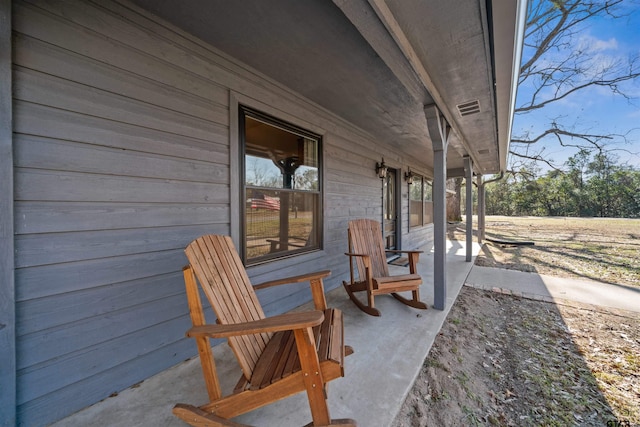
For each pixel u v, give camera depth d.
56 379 1.44
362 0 1.38
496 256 6.28
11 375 1.27
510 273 4.68
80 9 1.50
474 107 2.90
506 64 2.21
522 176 15.67
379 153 4.77
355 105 3.12
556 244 8.14
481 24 1.65
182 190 1.98
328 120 3.46
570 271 4.83
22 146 1.32
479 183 8.73
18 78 1.31
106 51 1.60
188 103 2.00
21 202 1.32
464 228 13.47
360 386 1.68
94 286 1.57
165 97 1.87
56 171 1.43
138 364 1.76
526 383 1.87
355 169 4.10
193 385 1.73
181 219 1.97
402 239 5.89
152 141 1.81
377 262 3.40
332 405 1.52
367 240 3.41
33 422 1.36
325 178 3.43
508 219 18.77
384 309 2.95
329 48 2.06
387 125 3.83
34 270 1.36
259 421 1.42
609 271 4.82
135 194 1.74
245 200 2.45
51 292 1.42
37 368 1.38
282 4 1.61
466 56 1.98
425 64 2.09
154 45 1.80
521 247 7.66
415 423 1.47
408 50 1.82
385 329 2.46
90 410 1.51
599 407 1.66
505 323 2.79
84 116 1.52
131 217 1.72
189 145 2.01
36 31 1.36
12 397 1.27
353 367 1.88
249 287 1.88
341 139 3.75
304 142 3.15
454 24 1.65
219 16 1.75
